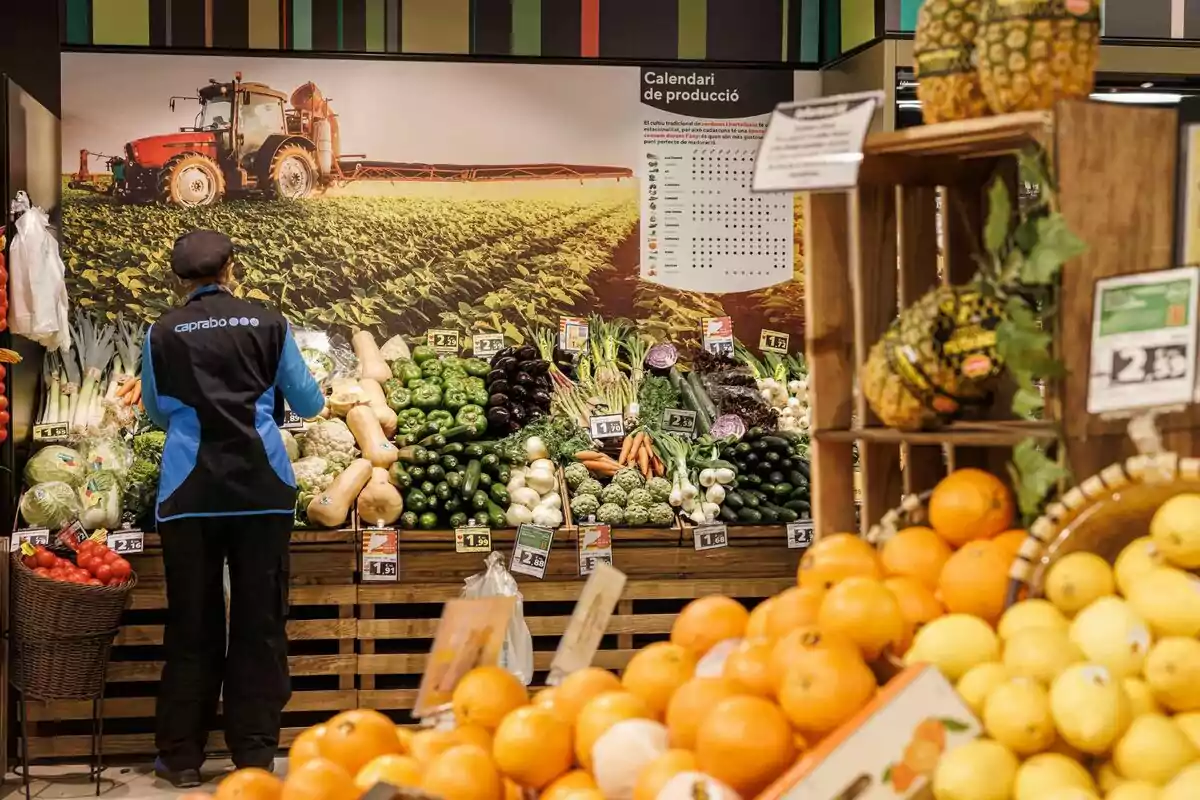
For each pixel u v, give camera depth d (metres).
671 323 6.03
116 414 5.25
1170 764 1.45
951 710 1.48
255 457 4.34
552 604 5.29
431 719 1.86
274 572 4.43
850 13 5.62
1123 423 1.89
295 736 4.96
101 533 4.73
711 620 1.87
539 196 5.94
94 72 5.64
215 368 4.32
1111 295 1.83
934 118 2.08
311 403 4.55
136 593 4.80
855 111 1.86
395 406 5.50
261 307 4.45
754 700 1.52
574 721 1.73
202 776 4.65
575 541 4.95
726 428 5.43
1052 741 1.51
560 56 5.89
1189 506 1.65
